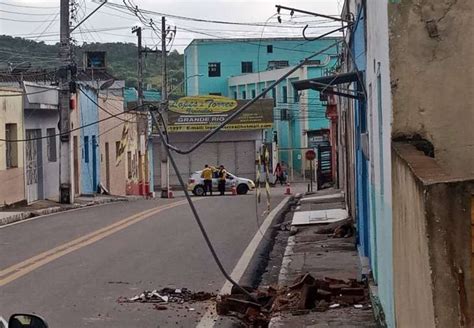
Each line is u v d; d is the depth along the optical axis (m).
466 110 7.19
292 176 66.19
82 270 15.77
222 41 75.31
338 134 36.03
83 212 30.09
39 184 36.00
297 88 14.70
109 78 55.81
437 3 7.20
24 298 12.98
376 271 10.71
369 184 12.41
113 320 11.48
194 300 13.00
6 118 31.81
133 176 56.41
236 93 72.56
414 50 7.23
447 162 7.18
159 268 16.06
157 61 76.19
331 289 12.00
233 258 17.58
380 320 9.38
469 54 7.18
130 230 23.05
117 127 51.12
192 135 63.22
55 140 38.62
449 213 4.80
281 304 11.77
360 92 14.20
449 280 4.78
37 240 20.73
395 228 6.82
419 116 7.21
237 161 63.72
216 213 28.86
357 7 13.88
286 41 68.88
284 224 24.31
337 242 18.52
